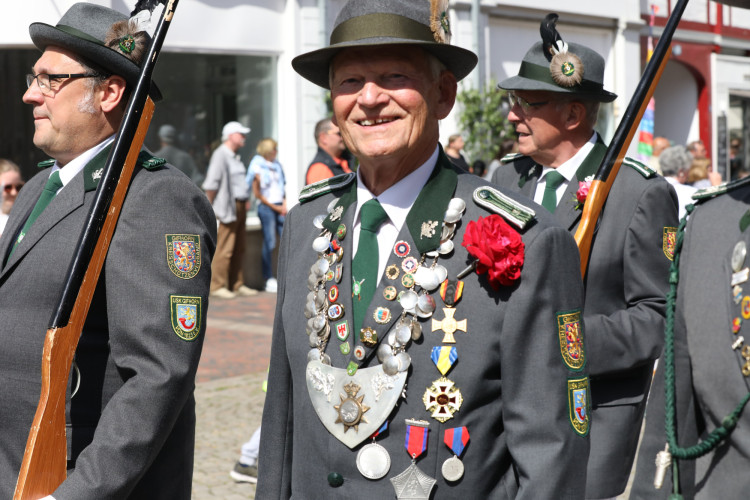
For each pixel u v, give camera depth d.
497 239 1.86
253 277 10.63
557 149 3.28
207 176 9.81
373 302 1.97
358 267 2.05
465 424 1.89
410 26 1.96
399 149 1.98
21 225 2.54
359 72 1.98
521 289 1.88
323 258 2.10
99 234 2.18
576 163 3.27
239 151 10.34
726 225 1.98
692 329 1.99
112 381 2.29
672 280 2.05
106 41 2.39
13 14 8.67
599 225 3.03
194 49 9.76
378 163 2.03
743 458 1.89
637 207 3.01
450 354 1.90
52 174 2.48
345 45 1.92
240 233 10.08
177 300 2.25
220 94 10.12
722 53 16.81
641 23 14.48
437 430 1.89
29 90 2.43
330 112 10.63
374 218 2.05
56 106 2.39
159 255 2.25
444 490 1.89
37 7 8.70
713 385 1.94
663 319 2.96
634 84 14.58
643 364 2.94
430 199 2.01
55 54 2.39
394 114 1.97
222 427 5.56
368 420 1.93
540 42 3.29
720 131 16.84
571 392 1.89
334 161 8.10
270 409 2.23
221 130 10.20
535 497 1.81
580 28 13.78
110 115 2.45
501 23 12.75
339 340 2.01
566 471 1.83
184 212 2.33
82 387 2.28
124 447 2.14
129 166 2.23
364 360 1.96
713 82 16.58
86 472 2.12
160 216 2.28
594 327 2.89
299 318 2.11
